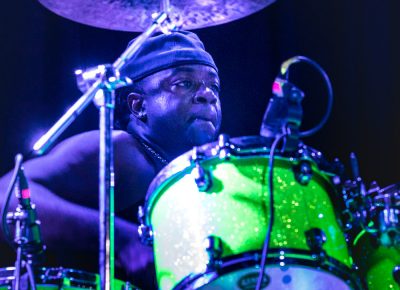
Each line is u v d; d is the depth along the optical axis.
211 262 3.35
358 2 6.91
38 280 3.63
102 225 3.27
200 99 4.66
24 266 3.59
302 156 3.50
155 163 4.68
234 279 3.41
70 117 3.43
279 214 3.42
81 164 4.52
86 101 3.46
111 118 3.46
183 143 4.64
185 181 3.58
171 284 3.52
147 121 4.71
